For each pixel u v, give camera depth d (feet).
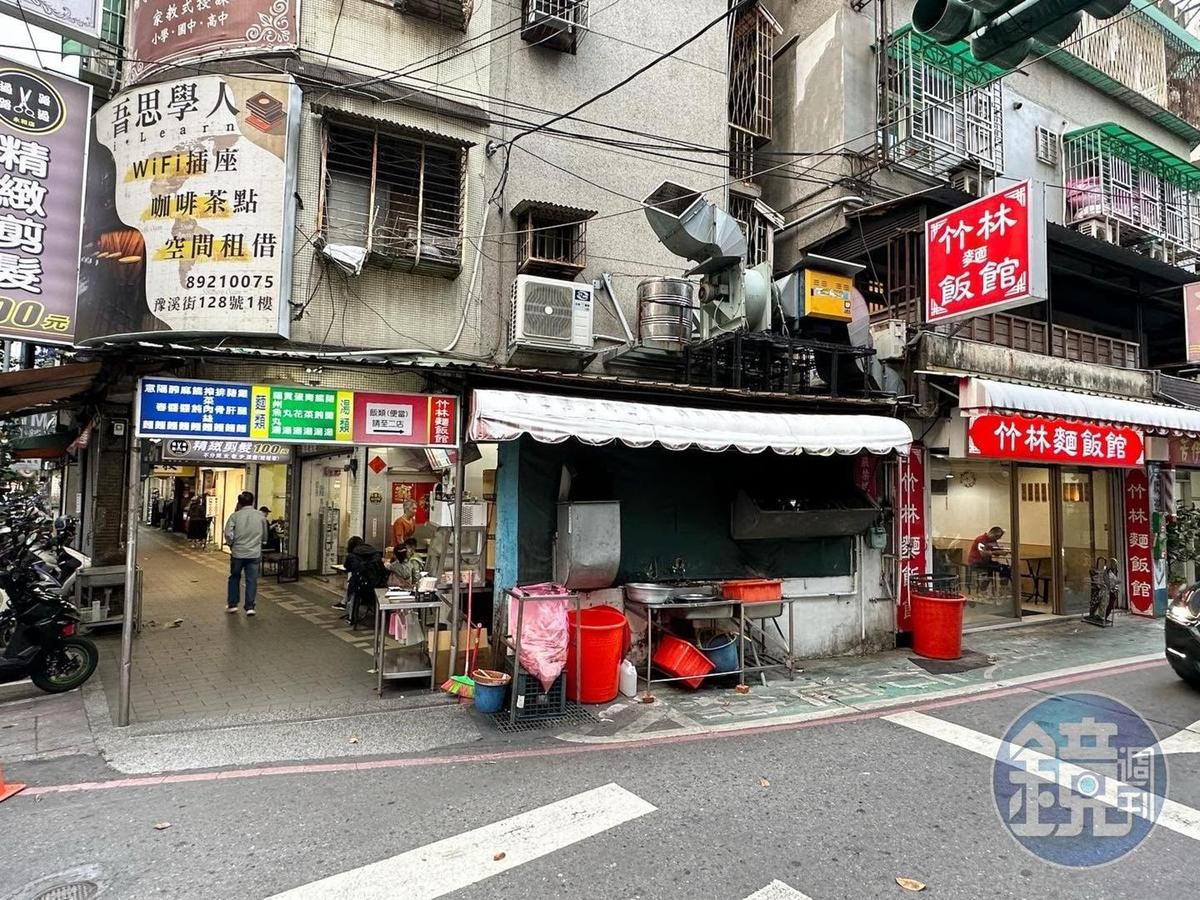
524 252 27.17
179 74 23.03
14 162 20.95
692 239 24.36
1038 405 26.66
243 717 18.31
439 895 10.43
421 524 38.37
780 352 27.76
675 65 31.81
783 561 26.18
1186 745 17.20
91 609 27.45
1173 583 37.93
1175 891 10.81
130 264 22.18
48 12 20.81
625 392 22.30
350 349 24.00
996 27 13.14
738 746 16.94
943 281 27.48
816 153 33.63
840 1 35.70
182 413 17.52
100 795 13.70
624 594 23.07
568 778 14.84
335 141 24.23
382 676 20.38
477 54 26.84
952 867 11.43
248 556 31.89
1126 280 38.09
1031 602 35.42
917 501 28.99
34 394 20.47
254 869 11.09
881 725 18.63
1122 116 46.60
